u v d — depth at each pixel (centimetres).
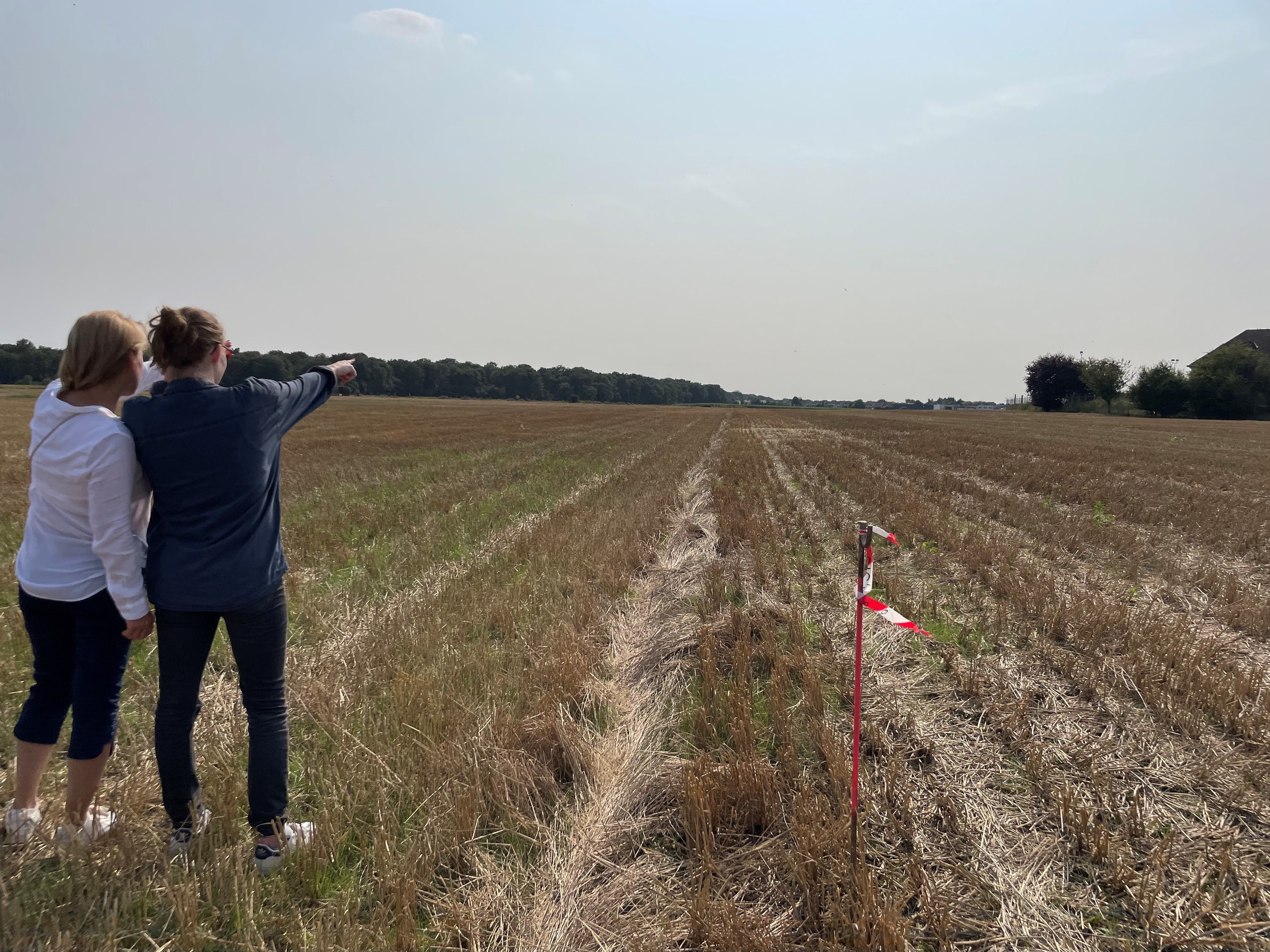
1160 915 269
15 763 316
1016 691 456
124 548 245
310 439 2677
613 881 284
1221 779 359
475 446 2353
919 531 945
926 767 370
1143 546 893
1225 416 6456
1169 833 318
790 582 718
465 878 281
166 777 268
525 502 1173
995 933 261
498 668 466
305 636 540
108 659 269
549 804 331
